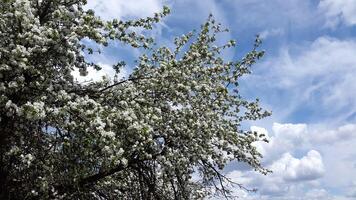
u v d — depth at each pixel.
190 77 14.65
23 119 10.88
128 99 12.49
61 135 11.77
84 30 10.92
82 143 10.75
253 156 15.21
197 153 13.72
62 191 12.05
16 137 11.44
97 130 10.45
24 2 10.29
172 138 13.55
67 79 12.16
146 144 12.53
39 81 11.09
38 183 11.10
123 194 14.63
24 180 11.52
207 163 14.72
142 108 12.72
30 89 10.98
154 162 14.07
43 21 12.30
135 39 13.33
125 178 14.60
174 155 13.20
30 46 10.93
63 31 11.21
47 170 11.35
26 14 10.38
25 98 11.01
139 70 14.41
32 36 10.29
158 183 14.90
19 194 11.73
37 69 10.97
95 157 11.54
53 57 11.29
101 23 11.54
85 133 10.55
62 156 11.49
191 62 14.48
